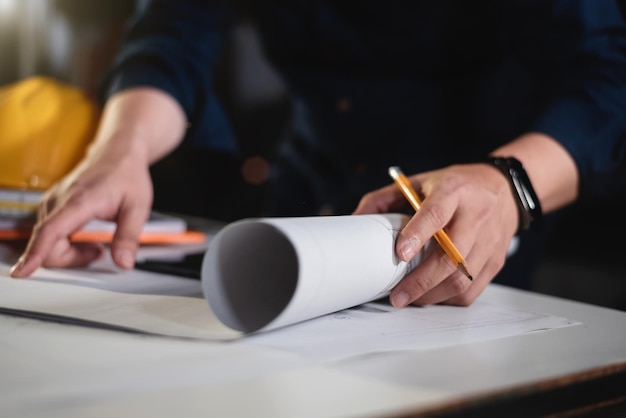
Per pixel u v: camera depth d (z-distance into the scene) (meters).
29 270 0.68
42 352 0.44
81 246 0.79
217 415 0.34
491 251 0.64
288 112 1.96
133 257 0.75
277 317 0.47
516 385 0.41
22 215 0.95
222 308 0.50
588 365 0.46
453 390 0.39
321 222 0.54
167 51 1.15
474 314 0.62
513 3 1.06
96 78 1.84
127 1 1.83
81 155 1.13
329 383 0.40
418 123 1.22
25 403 0.35
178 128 1.11
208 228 1.17
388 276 0.57
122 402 0.36
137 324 0.51
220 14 1.26
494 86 1.17
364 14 1.19
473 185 0.64
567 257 1.71
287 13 1.24
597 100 0.85
